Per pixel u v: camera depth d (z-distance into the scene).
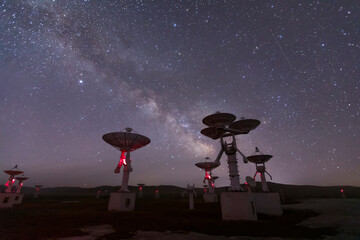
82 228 11.90
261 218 15.48
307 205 30.50
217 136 17.72
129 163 22.98
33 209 22.22
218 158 16.55
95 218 15.34
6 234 9.90
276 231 11.05
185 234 10.64
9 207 24.52
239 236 10.15
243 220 13.49
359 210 22.75
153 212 19.09
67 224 12.91
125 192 21.67
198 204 29.95
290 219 15.10
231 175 15.27
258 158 20.98
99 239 9.42
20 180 36.91
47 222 13.44
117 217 15.86
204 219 14.99
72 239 9.33
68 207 25.41
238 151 15.77
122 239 9.56
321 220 15.10
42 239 9.20
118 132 21.77
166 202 35.97
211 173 37.66
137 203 33.84
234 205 14.08
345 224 13.42
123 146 22.83
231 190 14.86
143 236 10.19
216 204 28.66
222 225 12.34
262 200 18.25
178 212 18.95
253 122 17.67
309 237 9.98
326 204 32.19
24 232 10.38
